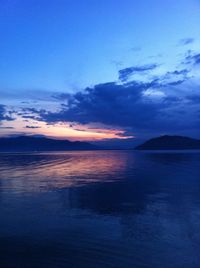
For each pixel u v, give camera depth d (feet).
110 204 78.23
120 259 43.86
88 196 90.17
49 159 332.19
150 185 111.86
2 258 44.21
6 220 63.46
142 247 48.21
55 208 74.02
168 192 95.66
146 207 74.43
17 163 260.21
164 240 50.98
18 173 164.76
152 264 42.47
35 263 42.73
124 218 64.44
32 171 177.99
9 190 102.53
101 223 60.95
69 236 53.21
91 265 42.14
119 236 53.06
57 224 60.34
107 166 214.28
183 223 60.34
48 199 85.61
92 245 48.98
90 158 346.95
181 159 289.74
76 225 59.72
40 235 53.83
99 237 52.60
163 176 140.77
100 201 82.38
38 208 74.23
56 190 102.06
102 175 150.61
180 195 89.97
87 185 114.21
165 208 73.05
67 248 47.70
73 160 304.71
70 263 42.68
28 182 123.95
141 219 63.62
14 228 57.98
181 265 42.14
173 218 64.03
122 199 84.99
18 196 90.74
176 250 46.91
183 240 51.03
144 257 44.57
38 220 63.31
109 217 65.31
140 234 54.19
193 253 45.91
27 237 52.95
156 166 205.05
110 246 48.39
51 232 55.36
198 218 63.72
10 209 73.26
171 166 202.90
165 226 58.59
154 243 49.78
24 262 43.01
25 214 68.39
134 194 93.04
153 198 85.71
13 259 43.91
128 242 50.26
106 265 42.04
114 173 160.15
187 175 143.33
